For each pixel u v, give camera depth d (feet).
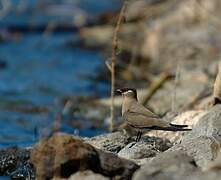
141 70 72.23
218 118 36.55
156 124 36.40
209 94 55.01
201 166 31.19
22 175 37.47
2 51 88.79
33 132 52.70
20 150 39.14
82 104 62.75
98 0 113.50
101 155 31.63
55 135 32.19
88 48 90.79
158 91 59.82
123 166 31.45
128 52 78.95
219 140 34.06
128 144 37.24
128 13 87.81
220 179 27.61
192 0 81.00
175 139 40.16
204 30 80.23
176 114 47.75
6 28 98.07
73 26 100.48
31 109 61.93
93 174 29.96
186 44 77.46
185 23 82.89
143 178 28.78
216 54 73.56
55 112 59.72
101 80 74.95
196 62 70.54
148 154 35.12
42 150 31.83
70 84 73.51
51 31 97.66
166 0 89.15
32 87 71.92
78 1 108.68
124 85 69.00
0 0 98.48
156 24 83.66
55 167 31.30
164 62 74.59
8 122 56.44
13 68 80.64
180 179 28.50
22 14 103.86
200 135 35.86
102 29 95.09
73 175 30.09
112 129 46.62
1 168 38.27
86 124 55.77
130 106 37.83
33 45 91.81
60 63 83.71
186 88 58.54
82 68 81.41
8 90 70.54
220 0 82.07
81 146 31.37
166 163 29.76
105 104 61.31
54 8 106.42
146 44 79.36
